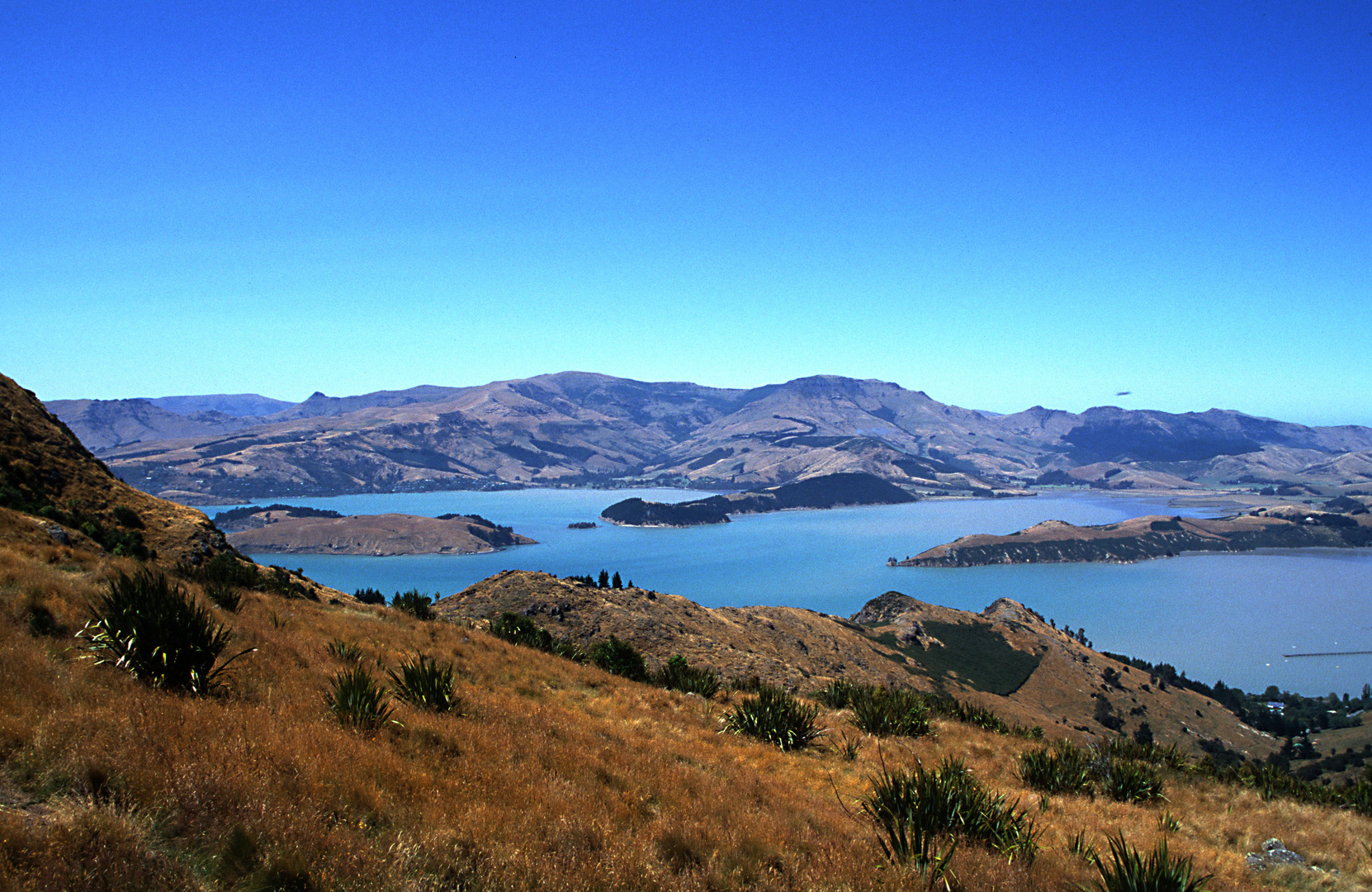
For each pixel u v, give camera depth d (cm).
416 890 668
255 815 711
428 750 1117
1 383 4409
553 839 852
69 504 3725
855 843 1055
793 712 2039
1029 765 1980
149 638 1160
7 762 734
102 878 575
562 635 5562
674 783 1234
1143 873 975
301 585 3528
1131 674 16975
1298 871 1364
